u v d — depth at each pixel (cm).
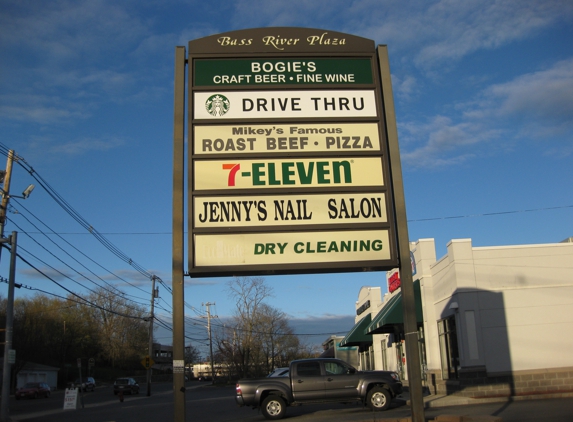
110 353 8206
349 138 1077
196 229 997
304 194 1036
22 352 5688
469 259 1961
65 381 6962
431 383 2216
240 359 5922
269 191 1030
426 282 2327
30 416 2492
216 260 988
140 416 2158
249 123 1062
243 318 5903
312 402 1733
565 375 1859
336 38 1123
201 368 11856
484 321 1909
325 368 1767
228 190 1021
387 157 1076
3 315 5625
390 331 2767
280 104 1077
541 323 1909
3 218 2461
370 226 1030
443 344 2173
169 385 7444
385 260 1017
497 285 1939
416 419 953
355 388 1739
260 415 1908
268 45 1103
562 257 1964
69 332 7400
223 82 1078
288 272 1016
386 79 1105
